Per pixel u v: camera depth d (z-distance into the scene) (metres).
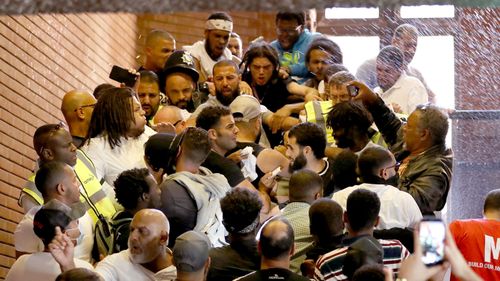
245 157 8.16
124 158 8.10
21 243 6.57
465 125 10.33
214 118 8.15
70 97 8.48
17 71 10.23
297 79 11.41
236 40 12.79
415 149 7.88
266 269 5.56
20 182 10.25
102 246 6.87
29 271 6.03
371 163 6.95
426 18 11.58
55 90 11.58
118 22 14.43
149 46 11.45
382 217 6.71
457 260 2.45
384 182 7.00
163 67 10.84
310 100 10.32
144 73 10.21
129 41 15.11
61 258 5.73
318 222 6.13
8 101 9.95
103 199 7.30
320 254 6.17
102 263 6.18
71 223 5.95
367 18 12.81
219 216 7.06
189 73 10.52
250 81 10.91
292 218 6.74
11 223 9.95
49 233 5.77
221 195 7.08
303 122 8.70
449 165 7.83
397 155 8.45
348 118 8.30
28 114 10.57
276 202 8.10
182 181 6.95
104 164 8.00
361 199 5.98
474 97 11.41
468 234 6.61
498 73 11.34
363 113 8.34
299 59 11.48
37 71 10.91
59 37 11.72
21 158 10.30
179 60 10.55
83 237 6.77
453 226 6.66
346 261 5.57
